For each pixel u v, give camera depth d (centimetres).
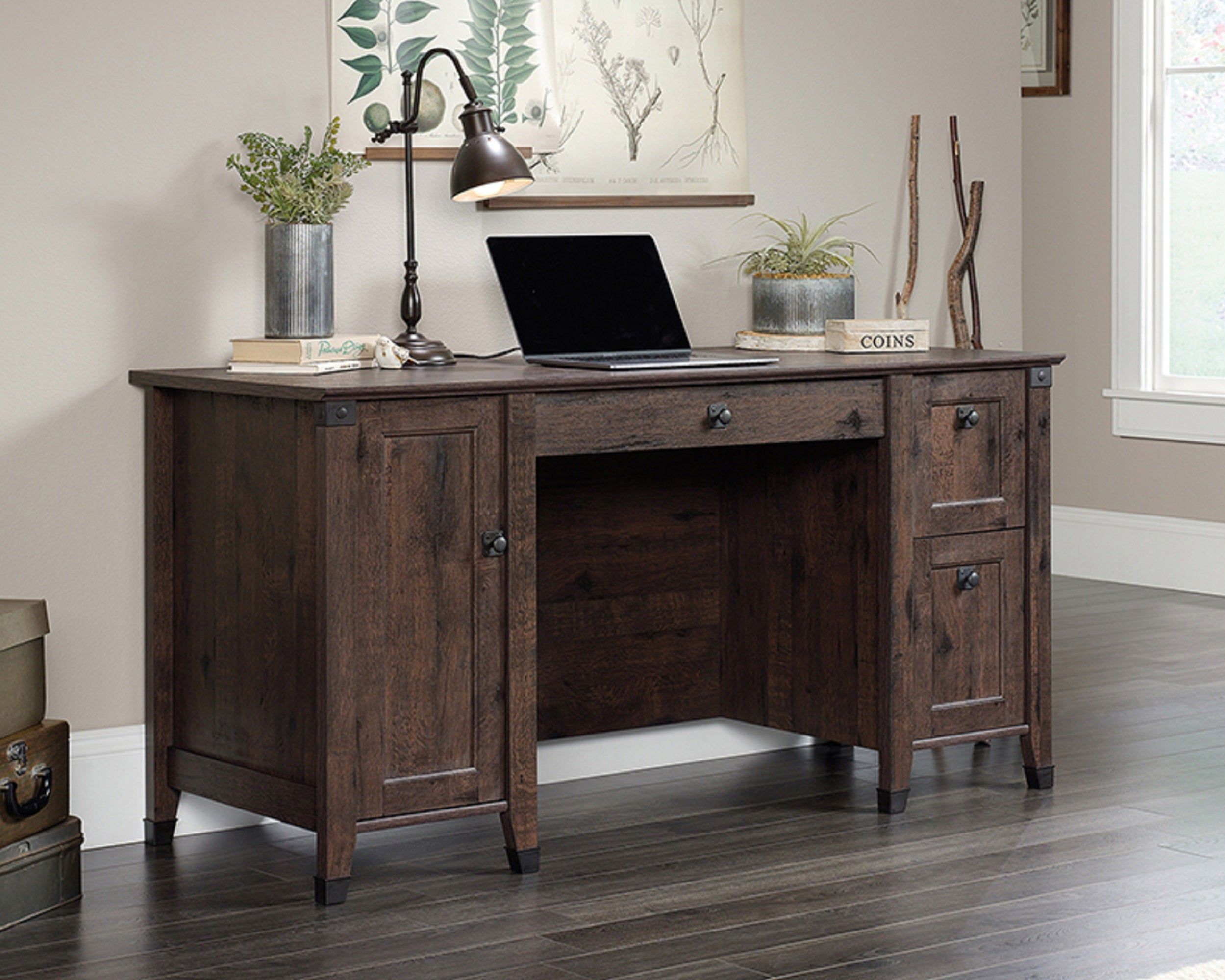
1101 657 466
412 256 321
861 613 333
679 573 364
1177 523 564
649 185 363
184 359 317
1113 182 571
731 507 365
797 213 384
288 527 281
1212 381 557
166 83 312
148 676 312
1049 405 343
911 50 396
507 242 332
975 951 251
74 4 303
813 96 384
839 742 341
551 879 289
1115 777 351
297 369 294
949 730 334
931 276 403
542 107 350
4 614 268
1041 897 275
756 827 319
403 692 281
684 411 303
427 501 280
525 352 323
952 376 332
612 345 333
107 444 311
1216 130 549
